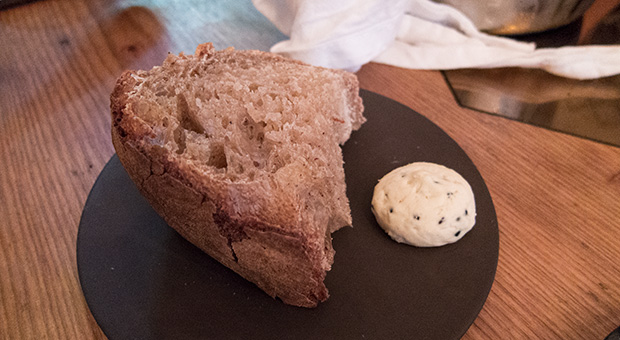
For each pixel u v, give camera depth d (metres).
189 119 0.24
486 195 0.26
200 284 0.24
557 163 0.29
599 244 0.26
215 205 0.21
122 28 0.39
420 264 0.24
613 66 0.33
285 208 0.21
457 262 0.24
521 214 0.27
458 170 0.28
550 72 0.34
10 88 0.35
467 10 0.35
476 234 0.25
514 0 0.32
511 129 0.31
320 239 0.23
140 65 0.36
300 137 0.24
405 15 0.37
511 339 0.23
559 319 0.23
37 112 0.33
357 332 0.22
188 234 0.23
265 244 0.21
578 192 0.28
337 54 0.33
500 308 0.23
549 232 0.26
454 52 0.35
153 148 0.22
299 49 0.33
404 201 0.25
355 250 0.25
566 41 0.34
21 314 0.24
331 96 0.27
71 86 0.35
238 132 0.23
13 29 0.39
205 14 0.41
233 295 0.23
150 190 0.23
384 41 0.35
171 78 0.24
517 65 0.34
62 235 0.27
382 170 0.28
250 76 0.26
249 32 0.39
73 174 0.29
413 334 0.22
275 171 0.23
